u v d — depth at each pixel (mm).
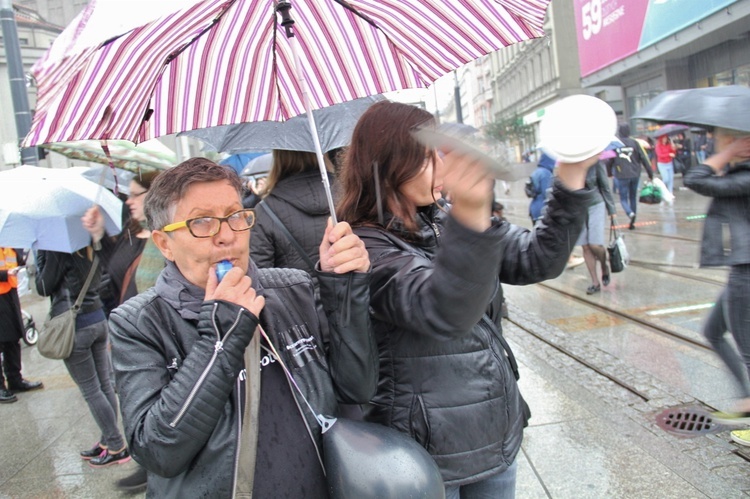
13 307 5230
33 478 3736
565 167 1638
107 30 1336
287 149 2664
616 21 17031
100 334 3811
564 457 3312
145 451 1333
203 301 1424
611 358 4648
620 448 3330
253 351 1469
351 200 1672
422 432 1590
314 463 1483
